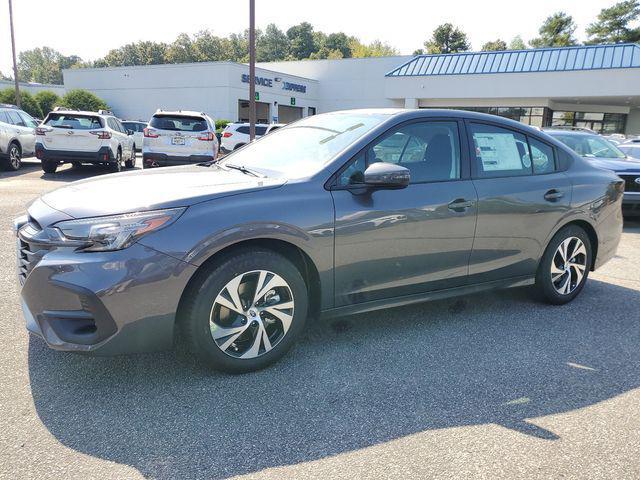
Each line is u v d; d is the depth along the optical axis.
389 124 3.69
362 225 3.40
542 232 4.34
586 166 4.75
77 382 3.06
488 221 3.98
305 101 42.72
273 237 3.10
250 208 3.06
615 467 2.44
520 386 3.19
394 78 30.61
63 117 13.85
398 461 2.44
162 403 2.87
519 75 28.17
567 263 4.62
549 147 4.52
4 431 2.58
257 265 3.10
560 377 3.32
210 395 2.97
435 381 3.22
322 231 3.26
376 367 3.38
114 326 2.76
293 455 2.47
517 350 3.70
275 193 3.19
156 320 2.85
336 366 3.37
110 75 38.22
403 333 3.95
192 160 13.64
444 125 3.94
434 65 30.64
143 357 3.38
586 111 33.59
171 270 2.82
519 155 4.30
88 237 2.75
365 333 3.92
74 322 2.82
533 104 29.27
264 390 3.04
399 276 3.65
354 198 3.39
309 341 3.75
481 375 3.31
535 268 4.43
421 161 3.77
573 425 2.78
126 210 2.84
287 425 2.71
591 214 4.62
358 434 2.65
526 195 4.17
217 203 3.01
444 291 3.94
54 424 2.65
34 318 2.90
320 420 2.76
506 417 2.84
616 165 9.01
